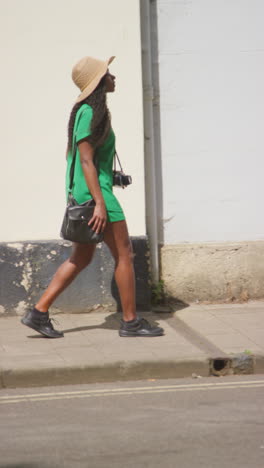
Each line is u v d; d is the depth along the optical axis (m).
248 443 7.67
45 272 12.33
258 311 12.65
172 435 7.91
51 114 12.35
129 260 11.16
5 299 12.30
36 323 11.12
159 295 13.04
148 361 10.02
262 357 10.34
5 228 12.41
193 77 12.95
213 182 13.08
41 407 8.87
